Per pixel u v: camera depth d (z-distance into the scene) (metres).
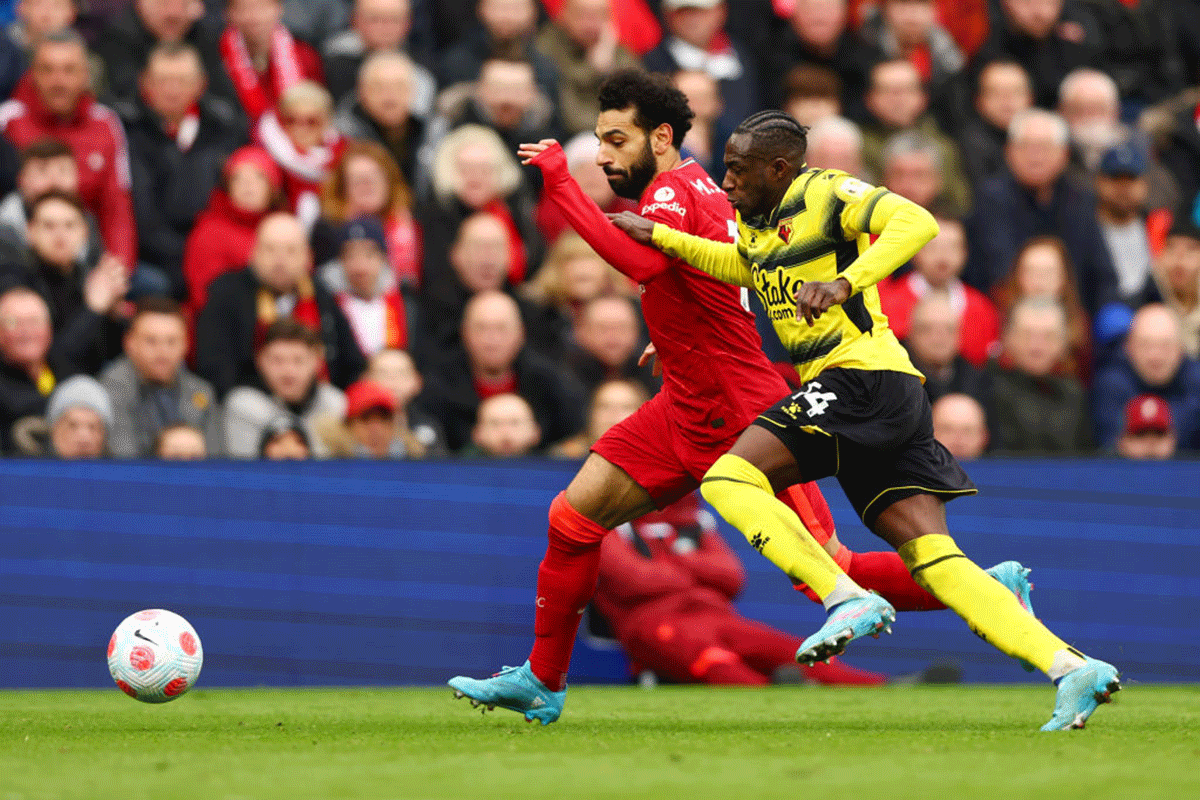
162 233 33.12
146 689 17.00
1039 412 33.00
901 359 14.98
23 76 34.31
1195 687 27.17
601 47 37.91
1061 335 33.16
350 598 26.86
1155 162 40.94
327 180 33.81
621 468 16.39
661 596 27.16
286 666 26.61
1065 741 13.53
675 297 16.00
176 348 29.66
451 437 31.69
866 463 14.98
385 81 35.06
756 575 27.75
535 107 36.72
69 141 32.25
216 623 26.45
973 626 14.75
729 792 9.67
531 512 27.48
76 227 30.53
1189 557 28.20
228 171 32.69
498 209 34.34
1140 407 33.03
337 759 12.12
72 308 30.66
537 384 31.91
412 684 26.94
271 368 29.98
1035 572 27.95
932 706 21.28
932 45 40.53
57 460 26.14
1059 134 37.19
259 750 13.14
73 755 12.71
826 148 36.28
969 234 37.22
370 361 32.03
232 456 29.91
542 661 16.94
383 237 32.81
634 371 32.75
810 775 10.62
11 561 25.88
